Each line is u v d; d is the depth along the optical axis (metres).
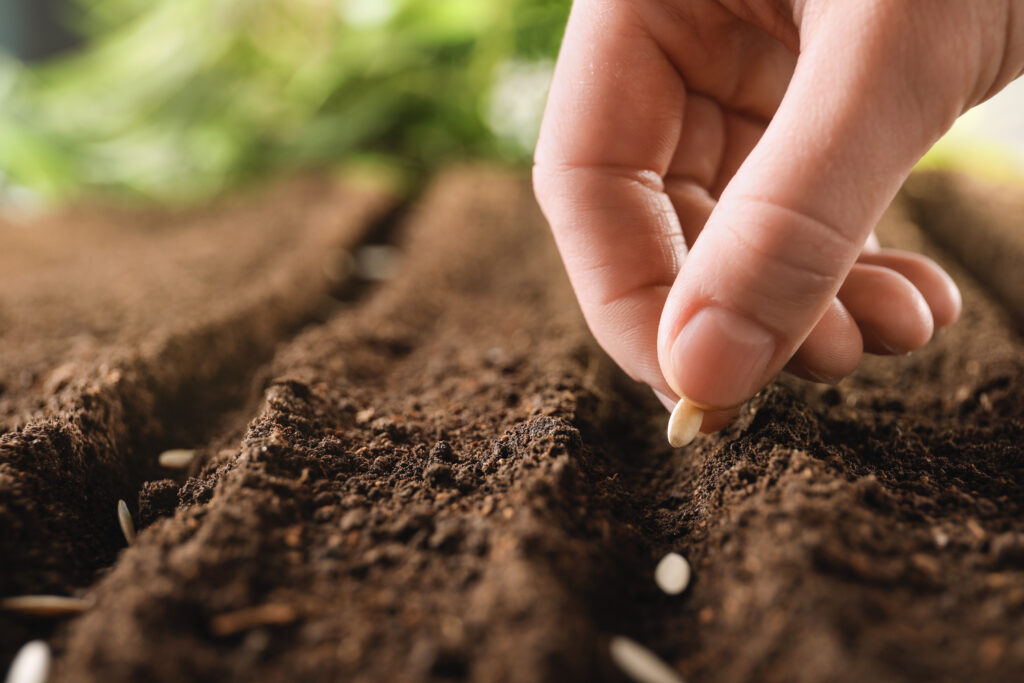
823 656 0.18
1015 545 0.19
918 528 0.20
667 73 0.23
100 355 0.28
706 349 0.20
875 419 0.24
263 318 0.35
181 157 0.68
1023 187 0.53
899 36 0.18
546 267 0.42
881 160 0.19
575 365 0.28
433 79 0.70
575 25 0.23
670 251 0.23
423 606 0.19
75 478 0.23
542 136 0.24
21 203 0.64
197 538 0.20
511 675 0.18
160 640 0.18
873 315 0.23
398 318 0.35
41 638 0.19
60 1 0.92
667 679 0.18
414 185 0.67
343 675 0.18
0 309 0.35
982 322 0.30
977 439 0.23
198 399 0.29
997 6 0.19
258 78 0.73
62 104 0.74
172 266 0.42
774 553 0.19
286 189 0.63
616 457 0.25
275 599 0.19
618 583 0.20
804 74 0.19
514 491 0.21
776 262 0.19
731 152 0.26
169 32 0.76
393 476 0.22
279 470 0.22
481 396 0.26
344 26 0.70
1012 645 0.18
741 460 0.22
